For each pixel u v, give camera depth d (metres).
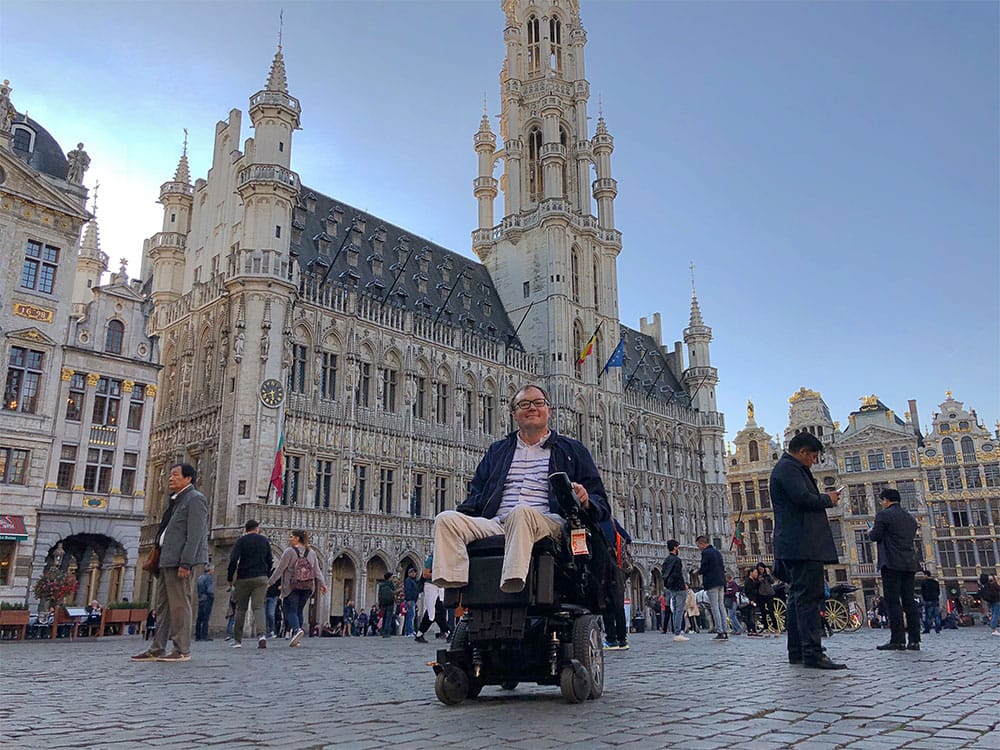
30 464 37.03
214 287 52.72
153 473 53.84
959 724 6.18
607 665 12.90
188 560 13.71
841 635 24.53
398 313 58.75
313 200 62.03
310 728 6.30
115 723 6.64
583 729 6.13
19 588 35.56
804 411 93.50
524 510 7.48
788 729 6.04
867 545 85.44
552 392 69.56
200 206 59.88
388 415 56.25
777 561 12.03
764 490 94.56
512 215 77.25
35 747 5.56
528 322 73.25
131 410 41.69
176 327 56.22
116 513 39.62
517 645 7.78
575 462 8.64
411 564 54.38
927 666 11.30
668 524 81.56
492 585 7.57
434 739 5.76
